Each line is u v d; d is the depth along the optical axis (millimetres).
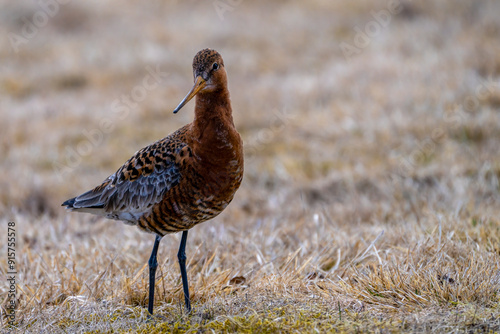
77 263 9125
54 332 7113
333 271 8492
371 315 6934
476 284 7320
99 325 7168
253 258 9219
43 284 8492
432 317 6711
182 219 7402
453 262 8117
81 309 7617
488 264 7754
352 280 8117
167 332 6871
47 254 9719
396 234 9406
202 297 7883
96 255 9336
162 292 7949
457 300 7082
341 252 9172
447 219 9703
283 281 7973
